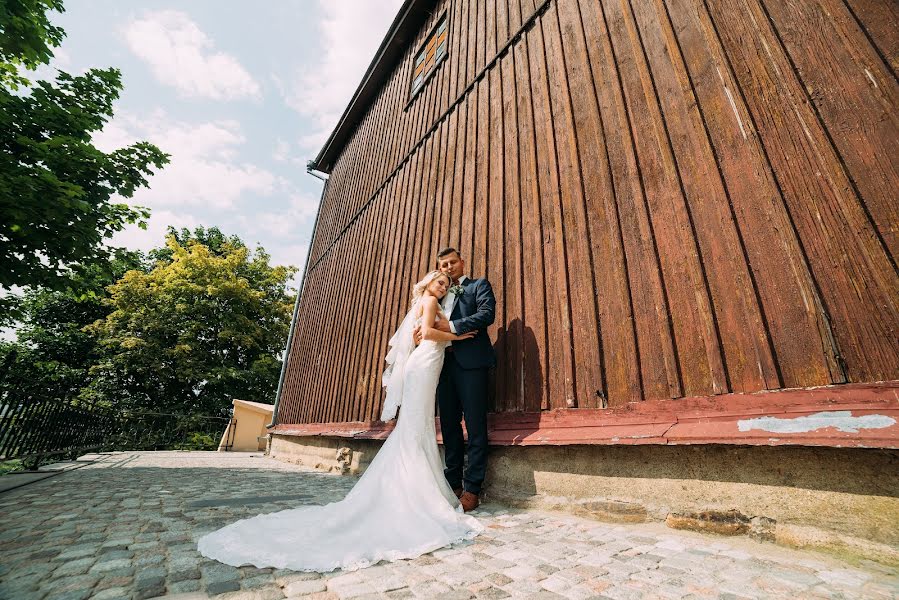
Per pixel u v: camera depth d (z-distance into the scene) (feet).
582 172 9.65
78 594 3.91
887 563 4.22
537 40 12.62
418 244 16.22
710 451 6.01
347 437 16.40
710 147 7.20
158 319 59.00
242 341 63.62
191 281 64.80
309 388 24.62
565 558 5.03
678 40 8.34
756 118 6.66
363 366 18.11
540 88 11.85
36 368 56.49
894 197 5.05
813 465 5.04
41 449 16.22
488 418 10.09
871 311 4.94
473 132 14.56
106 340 57.11
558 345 8.97
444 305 9.95
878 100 5.45
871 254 5.09
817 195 5.71
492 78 14.38
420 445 7.82
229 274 67.26
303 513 6.84
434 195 16.10
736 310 6.23
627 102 9.05
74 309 67.92
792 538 4.94
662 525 6.21
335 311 24.08
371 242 21.65
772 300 5.86
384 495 6.90
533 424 8.84
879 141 5.32
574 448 7.84
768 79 6.68
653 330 7.29
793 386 5.41
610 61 9.80
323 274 29.32
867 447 4.30
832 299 5.29
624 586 4.08
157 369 56.39
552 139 10.82
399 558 5.09
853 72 5.77
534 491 8.37
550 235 9.97
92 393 56.08
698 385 6.44
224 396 65.21
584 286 8.77
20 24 19.93
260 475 15.78
